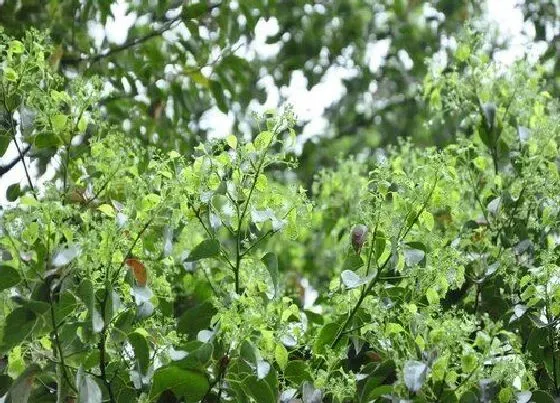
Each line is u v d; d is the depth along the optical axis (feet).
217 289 10.81
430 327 9.92
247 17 14.12
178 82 14.11
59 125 9.81
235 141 9.57
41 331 9.12
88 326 9.18
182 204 9.54
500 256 10.73
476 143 11.69
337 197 13.07
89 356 9.30
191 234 11.06
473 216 11.37
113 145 10.16
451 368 9.51
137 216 9.42
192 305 11.12
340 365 9.94
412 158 12.26
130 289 9.27
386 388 9.40
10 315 9.03
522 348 10.32
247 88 15.14
